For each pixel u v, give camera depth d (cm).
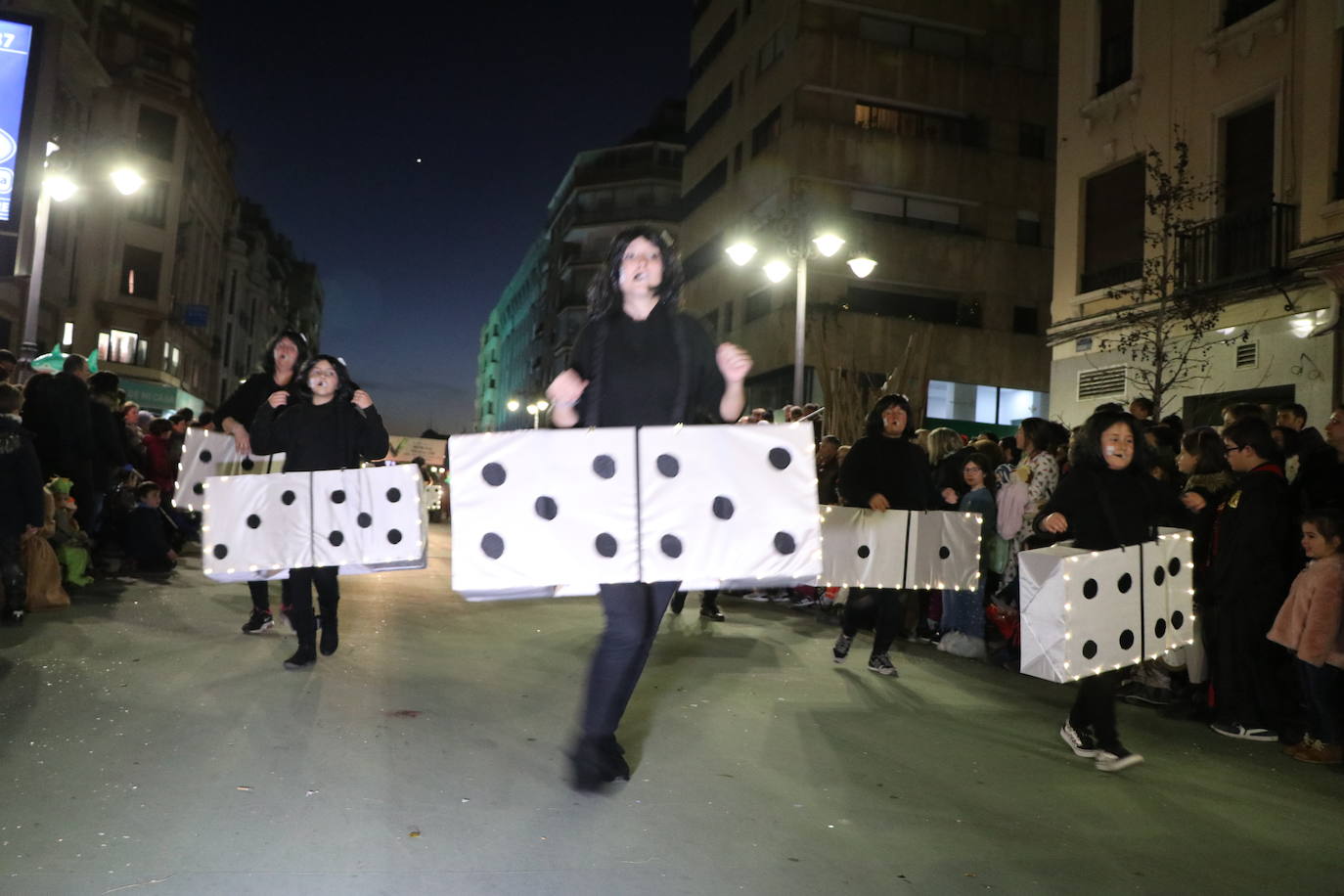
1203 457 657
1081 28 1744
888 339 2833
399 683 561
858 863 333
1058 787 441
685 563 353
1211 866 355
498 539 346
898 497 699
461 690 551
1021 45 3094
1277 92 1368
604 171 6284
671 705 551
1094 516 476
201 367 4891
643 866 317
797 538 354
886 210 2945
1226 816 416
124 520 1044
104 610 778
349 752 419
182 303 4344
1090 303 1703
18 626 686
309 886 287
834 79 2883
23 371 1469
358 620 795
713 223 3481
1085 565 446
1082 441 486
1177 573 488
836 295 2862
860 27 2959
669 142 6216
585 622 836
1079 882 331
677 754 449
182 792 360
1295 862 365
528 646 712
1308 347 1307
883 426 709
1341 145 1288
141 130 4003
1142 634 466
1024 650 457
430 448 3231
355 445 628
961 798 415
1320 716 518
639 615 372
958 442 935
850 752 475
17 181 1116
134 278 3988
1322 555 522
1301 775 493
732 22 3469
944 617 817
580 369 382
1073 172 1750
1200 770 491
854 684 649
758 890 305
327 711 486
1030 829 381
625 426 375
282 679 554
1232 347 1427
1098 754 477
